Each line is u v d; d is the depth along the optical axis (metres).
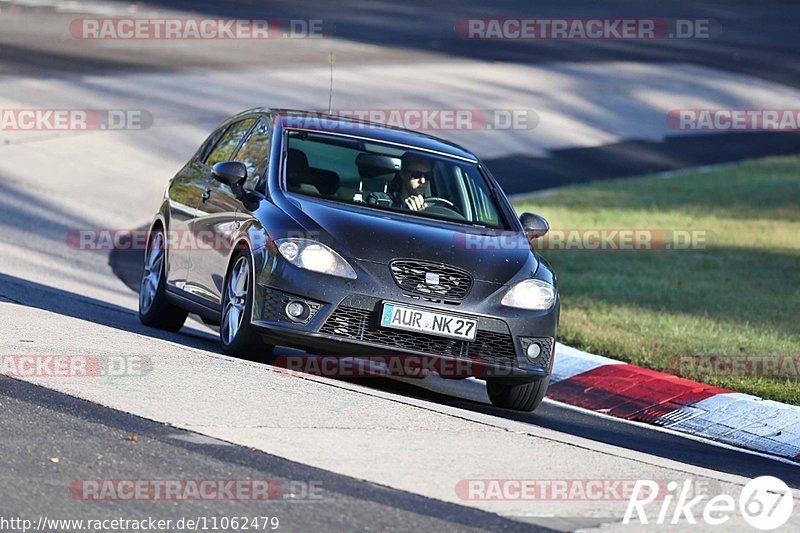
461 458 23.88
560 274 53.94
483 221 33.97
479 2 170.00
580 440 27.66
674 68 132.12
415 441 24.75
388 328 30.28
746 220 72.19
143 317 38.50
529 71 119.94
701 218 71.88
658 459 26.86
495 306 30.89
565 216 69.44
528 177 82.50
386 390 32.69
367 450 23.62
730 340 42.09
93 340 31.17
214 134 39.44
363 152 34.69
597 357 38.75
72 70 92.31
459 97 103.38
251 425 24.44
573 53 134.62
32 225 56.09
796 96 126.38
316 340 30.06
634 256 59.41
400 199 33.50
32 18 116.31
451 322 30.47
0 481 19.64
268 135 34.97
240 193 33.50
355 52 119.12
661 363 38.59
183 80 94.50
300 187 32.88
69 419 23.58
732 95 123.00
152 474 20.83
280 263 30.44
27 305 36.84
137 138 76.12
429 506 20.59
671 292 51.06
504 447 25.23
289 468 21.91
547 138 95.88
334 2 155.38
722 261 59.47
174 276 36.81
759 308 48.69
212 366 29.42
